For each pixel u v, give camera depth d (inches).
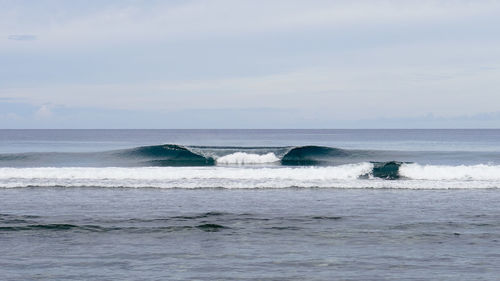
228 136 4069.9
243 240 450.3
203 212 578.6
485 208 601.0
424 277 344.5
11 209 593.6
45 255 402.0
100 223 519.8
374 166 891.4
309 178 848.3
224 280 338.3
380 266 370.6
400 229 489.7
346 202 645.9
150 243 441.1
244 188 765.9
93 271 358.9
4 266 371.2
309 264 375.9
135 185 775.1
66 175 850.1
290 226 506.0
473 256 395.9
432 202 645.9
